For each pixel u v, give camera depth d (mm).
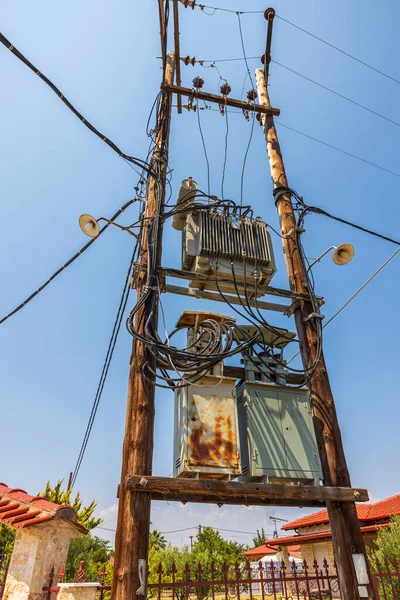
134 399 4301
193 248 5539
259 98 7773
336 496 4340
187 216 5773
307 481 4754
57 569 5551
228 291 5695
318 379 5156
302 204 6426
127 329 4512
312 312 5672
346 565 4133
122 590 3398
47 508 5848
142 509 3748
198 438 4379
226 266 5551
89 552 12961
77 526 5930
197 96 6941
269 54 8211
